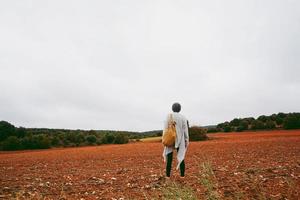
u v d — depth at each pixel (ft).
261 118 213.46
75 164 53.93
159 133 219.61
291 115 188.03
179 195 16.06
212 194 17.61
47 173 43.37
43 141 152.15
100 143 168.86
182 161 32.14
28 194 28.25
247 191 23.82
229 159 47.85
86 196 26.68
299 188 24.26
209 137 135.23
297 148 60.85
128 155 67.31
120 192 27.55
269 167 36.91
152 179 33.47
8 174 43.32
